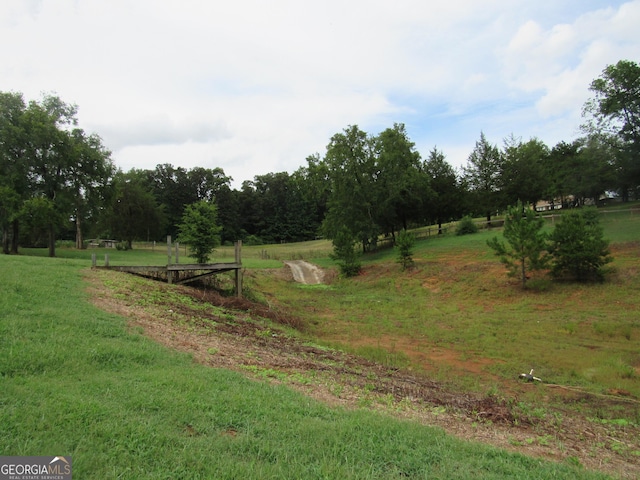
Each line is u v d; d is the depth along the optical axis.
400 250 31.98
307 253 56.28
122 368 6.34
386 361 11.80
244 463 3.74
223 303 16.42
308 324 17.31
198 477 3.44
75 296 10.91
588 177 39.94
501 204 44.44
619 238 26.36
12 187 33.41
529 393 9.51
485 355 12.86
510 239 23.12
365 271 35.47
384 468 4.07
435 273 28.92
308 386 7.44
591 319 16.86
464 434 5.96
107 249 53.69
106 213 50.47
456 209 49.72
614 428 7.43
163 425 4.37
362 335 15.77
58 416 4.15
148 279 17.53
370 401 7.01
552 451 5.76
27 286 10.59
